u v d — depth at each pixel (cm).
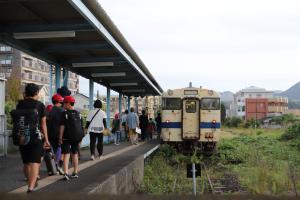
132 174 1296
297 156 2381
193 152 2202
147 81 2356
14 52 6562
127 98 3306
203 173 1784
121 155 1591
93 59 1605
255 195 468
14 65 6556
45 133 768
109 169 1134
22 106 739
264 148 2862
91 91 2033
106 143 2350
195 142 2211
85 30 1143
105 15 1091
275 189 1332
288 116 8231
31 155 736
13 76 5175
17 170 1093
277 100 10488
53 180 947
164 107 2247
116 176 1044
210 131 2203
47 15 1061
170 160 2109
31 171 736
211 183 1516
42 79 7250
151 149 1936
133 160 1375
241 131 5891
